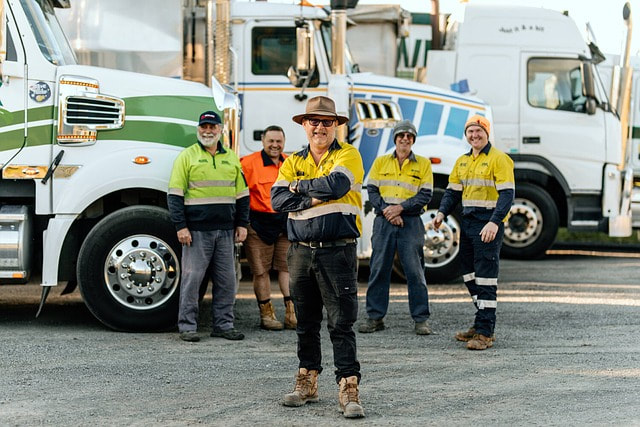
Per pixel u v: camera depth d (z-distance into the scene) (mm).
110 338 9273
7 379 7496
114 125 9578
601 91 16828
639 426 6227
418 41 19547
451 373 7859
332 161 6633
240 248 11133
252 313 11047
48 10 10125
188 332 9188
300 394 6781
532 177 16703
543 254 16891
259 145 13367
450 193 9438
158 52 11984
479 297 9023
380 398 6988
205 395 7035
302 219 6641
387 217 9703
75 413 6488
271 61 13359
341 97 12914
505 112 16656
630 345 9109
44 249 9422
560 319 10570
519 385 7422
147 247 9469
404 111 13500
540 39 16703
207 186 9164
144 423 6250
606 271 15312
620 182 16656
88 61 11867
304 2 13344
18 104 9391
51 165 9438
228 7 12805
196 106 9883
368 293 9875
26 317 10562
